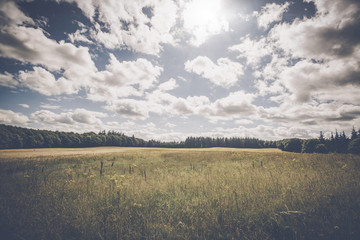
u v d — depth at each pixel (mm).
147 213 3154
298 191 3635
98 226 2668
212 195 3881
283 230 2480
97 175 7332
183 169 9312
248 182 4816
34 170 8523
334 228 2369
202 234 2506
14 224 2760
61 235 2555
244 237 2412
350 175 4887
